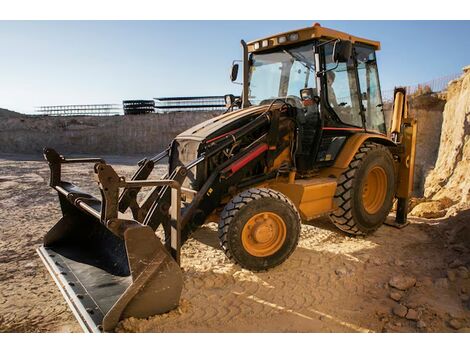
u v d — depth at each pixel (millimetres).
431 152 22500
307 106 4879
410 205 8164
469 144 10398
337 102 5027
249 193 3934
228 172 4137
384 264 4352
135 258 2924
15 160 21609
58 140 30891
